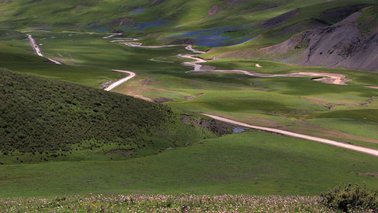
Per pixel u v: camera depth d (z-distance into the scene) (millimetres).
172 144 83875
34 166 60281
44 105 80250
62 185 52156
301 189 52594
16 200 33656
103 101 92375
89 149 72562
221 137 84812
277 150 74938
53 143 70438
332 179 59281
